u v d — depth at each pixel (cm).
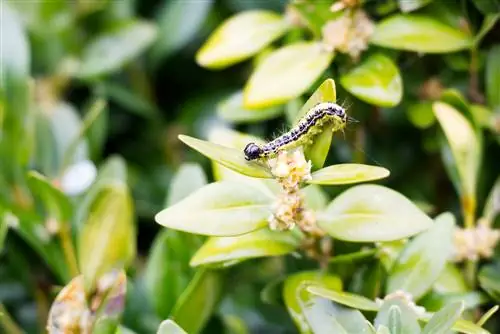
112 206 41
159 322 42
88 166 46
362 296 39
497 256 41
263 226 38
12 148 44
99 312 40
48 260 43
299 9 41
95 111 44
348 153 44
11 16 44
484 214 42
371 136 45
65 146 46
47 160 46
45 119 46
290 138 38
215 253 39
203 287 40
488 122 42
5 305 45
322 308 38
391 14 42
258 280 45
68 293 39
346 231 38
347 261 39
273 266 45
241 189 38
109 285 41
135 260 46
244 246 39
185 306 40
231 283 43
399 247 40
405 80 43
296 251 40
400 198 38
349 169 37
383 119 44
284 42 44
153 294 42
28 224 43
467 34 41
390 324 36
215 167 40
